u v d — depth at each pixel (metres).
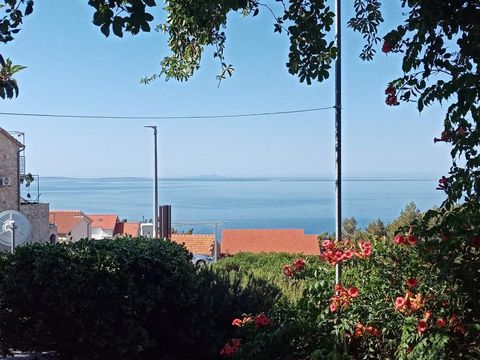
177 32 4.20
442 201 2.88
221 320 4.92
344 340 3.38
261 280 5.27
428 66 2.63
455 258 2.80
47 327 4.31
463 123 2.77
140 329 4.38
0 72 2.32
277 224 128.75
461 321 2.90
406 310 3.04
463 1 2.38
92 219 42.59
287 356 3.51
